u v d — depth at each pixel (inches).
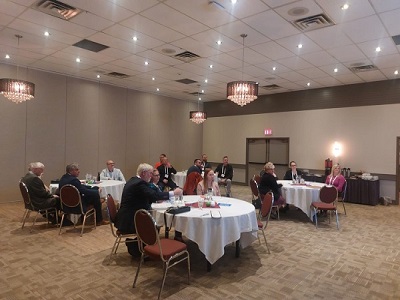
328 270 141.2
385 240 189.6
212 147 491.8
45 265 142.1
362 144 339.9
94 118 356.5
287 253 163.2
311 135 380.5
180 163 468.1
